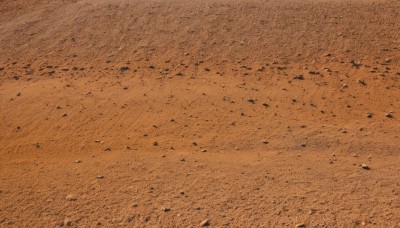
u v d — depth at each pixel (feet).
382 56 40.29
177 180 21.91
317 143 26.25
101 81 37.40
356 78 36.19
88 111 31.89
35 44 46.62
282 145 26.17
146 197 20.40
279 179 21.81
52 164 24.68
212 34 46.42
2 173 23.67
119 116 31.04
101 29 48.88
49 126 30.04
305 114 30.50
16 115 31.73
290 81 36.17
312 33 45.44
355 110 30.99
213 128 28.84
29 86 36.83
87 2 57.57
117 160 24.63
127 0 56.90
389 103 31.89
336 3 52.60
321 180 21.61
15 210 19.77
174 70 39.37
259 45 43.73
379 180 21.48
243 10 51.57
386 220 17.97
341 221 18.02
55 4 58.29
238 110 31.30
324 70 37.96
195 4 54.13
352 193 20.26
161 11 52.54
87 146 27.14
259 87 35.14
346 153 24.98
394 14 48.75
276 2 53.57
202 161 24.14
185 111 31.40
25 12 55.83
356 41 43.32
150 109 31.91
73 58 43.04
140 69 39.81
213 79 37.09
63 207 19.85
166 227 18.19
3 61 43.19
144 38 46.39
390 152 24.86
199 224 18.24
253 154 25.21
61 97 34.27
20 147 27.48
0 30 50.42
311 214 18.61
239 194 20.43
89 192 21.03
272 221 18.25
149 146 26.71
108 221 18.71
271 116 30.25
